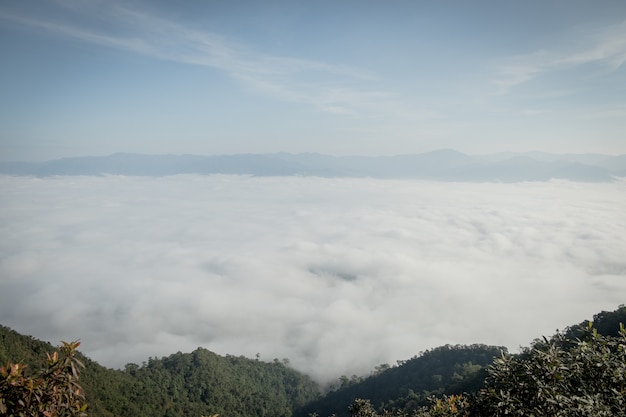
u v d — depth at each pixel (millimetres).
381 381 86375
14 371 5270
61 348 5906
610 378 7543
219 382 88125
